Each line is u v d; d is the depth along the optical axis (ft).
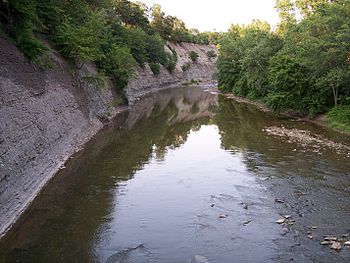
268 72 146.82
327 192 56.08
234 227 45.88
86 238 42.75
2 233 42.24
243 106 164.25
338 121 104.94
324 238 42.55
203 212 50.29
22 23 69.82
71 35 99.76
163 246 41.39
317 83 105.40
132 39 216.74
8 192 46.60
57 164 66.85
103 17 128.98
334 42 98.73
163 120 128.67
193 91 243.40
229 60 221.46
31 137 59.06
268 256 39.11
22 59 68.08
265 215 49.06
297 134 97.86
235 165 71.20
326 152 78.54
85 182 60.85
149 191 57.67
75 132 85.20
